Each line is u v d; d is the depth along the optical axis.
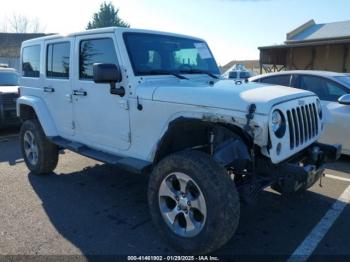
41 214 3.98
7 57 34.25
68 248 3.25
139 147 3.70
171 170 3.11
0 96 8.16
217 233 2.81
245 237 3.48
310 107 3.57
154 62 3.92
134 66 3.68
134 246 3.30
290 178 3.04
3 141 7.94
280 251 3.23
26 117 5.58
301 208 4.14
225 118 2.92
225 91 3.10
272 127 2.84
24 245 3.29
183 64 4.29
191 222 3.04
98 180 5.16
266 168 3.17
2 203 4.28
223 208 2.79
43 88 5.03
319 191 4.68
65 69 4.59
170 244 3.19
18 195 4.55
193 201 3.00
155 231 3.60
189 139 3.50
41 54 5.05
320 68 22.73
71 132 4.65
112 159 3.94
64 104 4.66
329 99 6.11
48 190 4.74
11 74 10.11
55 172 5.54
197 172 2.88
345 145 5.88
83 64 4.27
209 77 4.33
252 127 2.82
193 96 3.15
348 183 5.00
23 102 5.36
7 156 6.55
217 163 2.92
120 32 3.79
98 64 3.44
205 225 2.88
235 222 2.84
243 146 3.05
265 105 2.81
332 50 22.03
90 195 4.57
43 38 5.00
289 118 3.10
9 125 8.44
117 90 3.71
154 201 3.30
